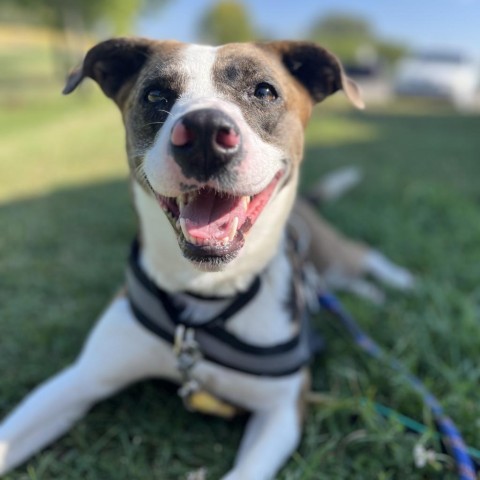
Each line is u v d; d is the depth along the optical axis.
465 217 0.74
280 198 0.35
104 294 0.53
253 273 0.34
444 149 1.34
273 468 0.32
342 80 0.39
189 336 0.34
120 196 0.85
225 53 0.33
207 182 0.28
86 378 0.35
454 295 0.52
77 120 1.81
